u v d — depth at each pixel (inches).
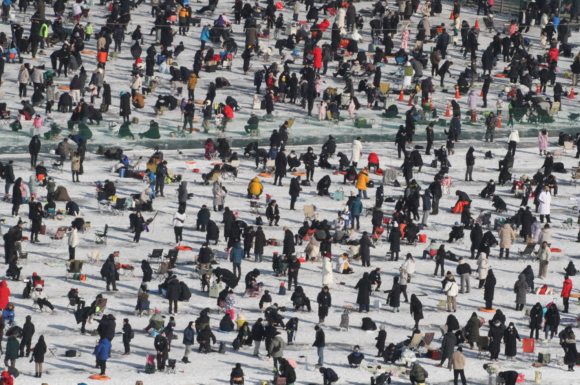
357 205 7854.3
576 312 7012.8
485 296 6924.2
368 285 6752.0
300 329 6550.2
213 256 7229.3
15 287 6766.7
